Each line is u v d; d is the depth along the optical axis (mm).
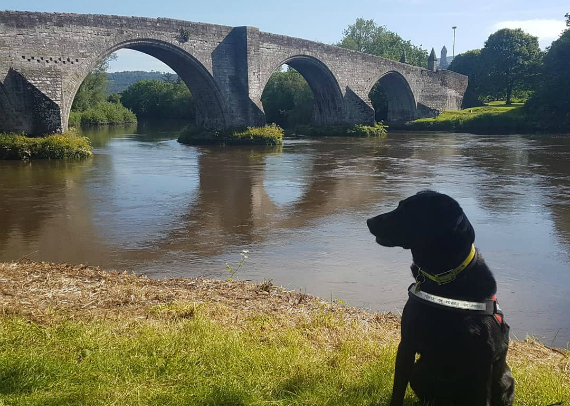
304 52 45750
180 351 4207
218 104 39531
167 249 10445
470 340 3045
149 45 34438
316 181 19938
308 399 3561
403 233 3342
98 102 77062
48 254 10070
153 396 3486
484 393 3062
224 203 15414
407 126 60625
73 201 15562
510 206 15070
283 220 13164
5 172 21875
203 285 6973
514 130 54375
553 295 8016
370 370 4086
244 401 3479
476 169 23547
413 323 3207
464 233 3189
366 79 53969
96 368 3857
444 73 66812
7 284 6129
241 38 39562
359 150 33969
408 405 3566
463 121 56906
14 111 28406
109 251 10305
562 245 10992
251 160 27516
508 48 73938
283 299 6418
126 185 18703
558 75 53688
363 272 8961
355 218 13422
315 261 9609
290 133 54094
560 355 5238
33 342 4289
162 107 97188
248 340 4582
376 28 84062
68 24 30156
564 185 18891
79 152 27859
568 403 3697
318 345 4758
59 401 3348
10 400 3307
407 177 21047
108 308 5398
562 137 45438
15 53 28266
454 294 3139
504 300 7766
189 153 31484
